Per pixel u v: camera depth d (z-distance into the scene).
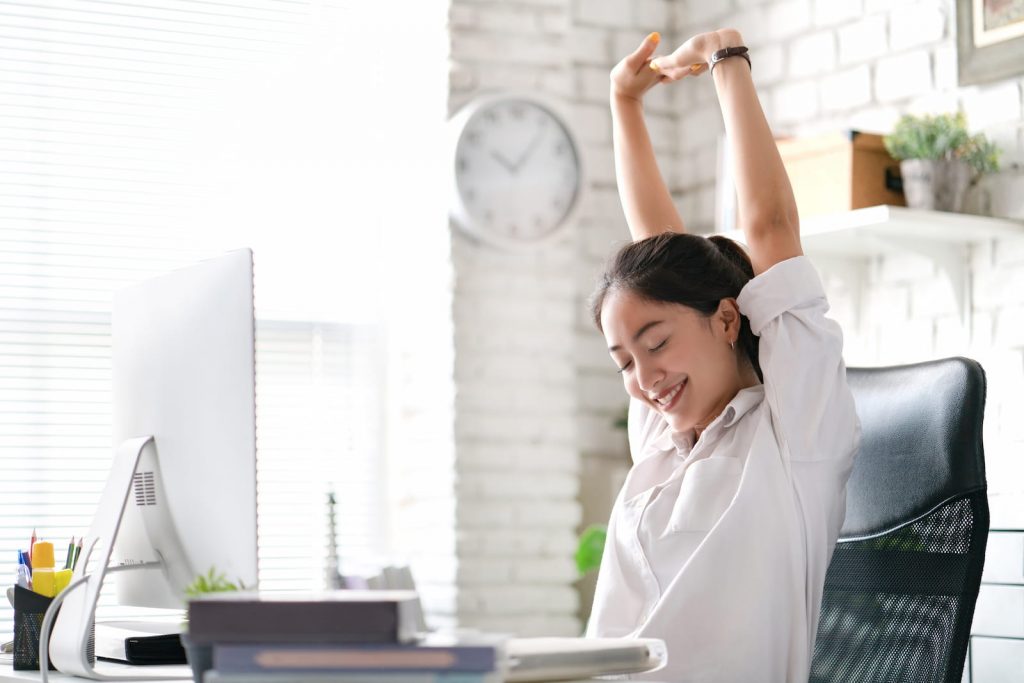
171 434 1.69
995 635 2.26
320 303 3.56
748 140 1.78
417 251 3.51
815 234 2.73
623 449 3.63
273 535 3.46
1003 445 2.61
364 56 3.62
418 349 3.49
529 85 3.50
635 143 2.07
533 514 3.40
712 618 1.61
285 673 1.01
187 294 1.68
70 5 3.38
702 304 1.70
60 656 1.62
